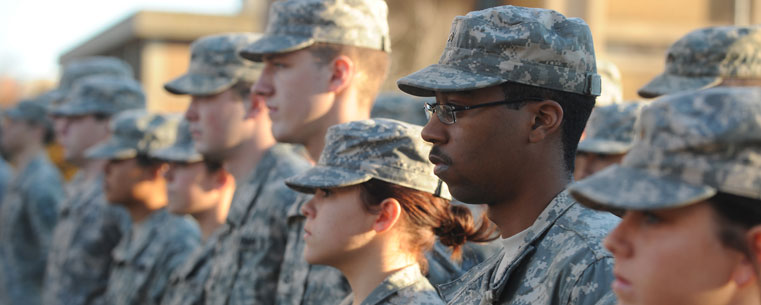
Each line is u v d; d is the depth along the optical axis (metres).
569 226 3.60
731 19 15.91
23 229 13.72
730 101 2.40
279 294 5.96
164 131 9.59
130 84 12.38
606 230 3.50
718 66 6.15
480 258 5.23
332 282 5.57
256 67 7.22
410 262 4.56
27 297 13.41
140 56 24.16
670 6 15.98
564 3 15.68
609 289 3.29
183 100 24.02
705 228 2.44
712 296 2.45
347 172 4.56
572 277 3.41
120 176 9.31
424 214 4.54
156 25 23.39
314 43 6.20
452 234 4.66
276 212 6.40
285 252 6.12
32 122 14.38
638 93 6.54
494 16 3.82
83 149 11.91
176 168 7.97
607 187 2.54
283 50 6.14
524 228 3.80
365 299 4.50
